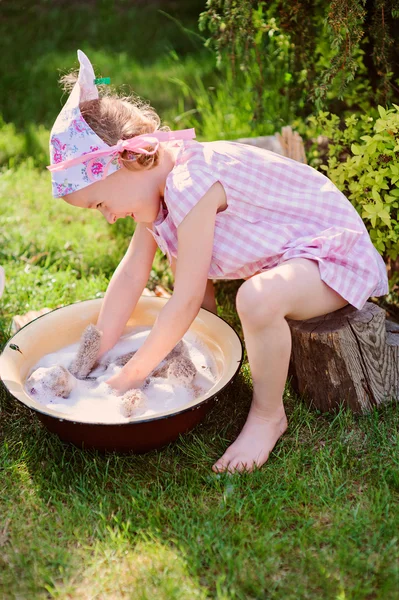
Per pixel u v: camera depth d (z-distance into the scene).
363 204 2.11
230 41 2.42
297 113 2.67
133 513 1.55
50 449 1.76
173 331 1.70
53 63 4.05
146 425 1.58
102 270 2.56
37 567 1.43
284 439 1.78
